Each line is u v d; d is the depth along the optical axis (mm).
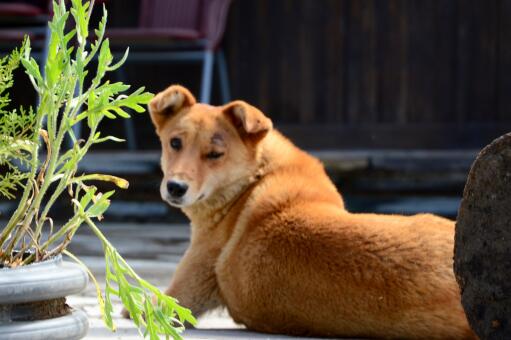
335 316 4750
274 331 5012
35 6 13484
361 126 14117
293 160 5613
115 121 14250
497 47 13922
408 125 14023
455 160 11656
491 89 13953
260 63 14320
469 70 14000
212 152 5461
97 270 7762
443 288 4574
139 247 9383
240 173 5457
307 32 14242
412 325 4613
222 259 5258
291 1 14250
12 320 3256
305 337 4883
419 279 4594
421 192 11703
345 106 14227
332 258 4762
